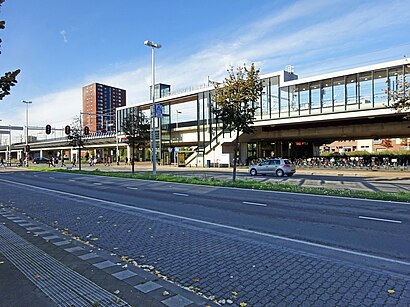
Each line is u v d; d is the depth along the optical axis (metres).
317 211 10.20
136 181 22.20
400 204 11.45
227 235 7.33
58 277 4.79
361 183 21.08
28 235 7.46
